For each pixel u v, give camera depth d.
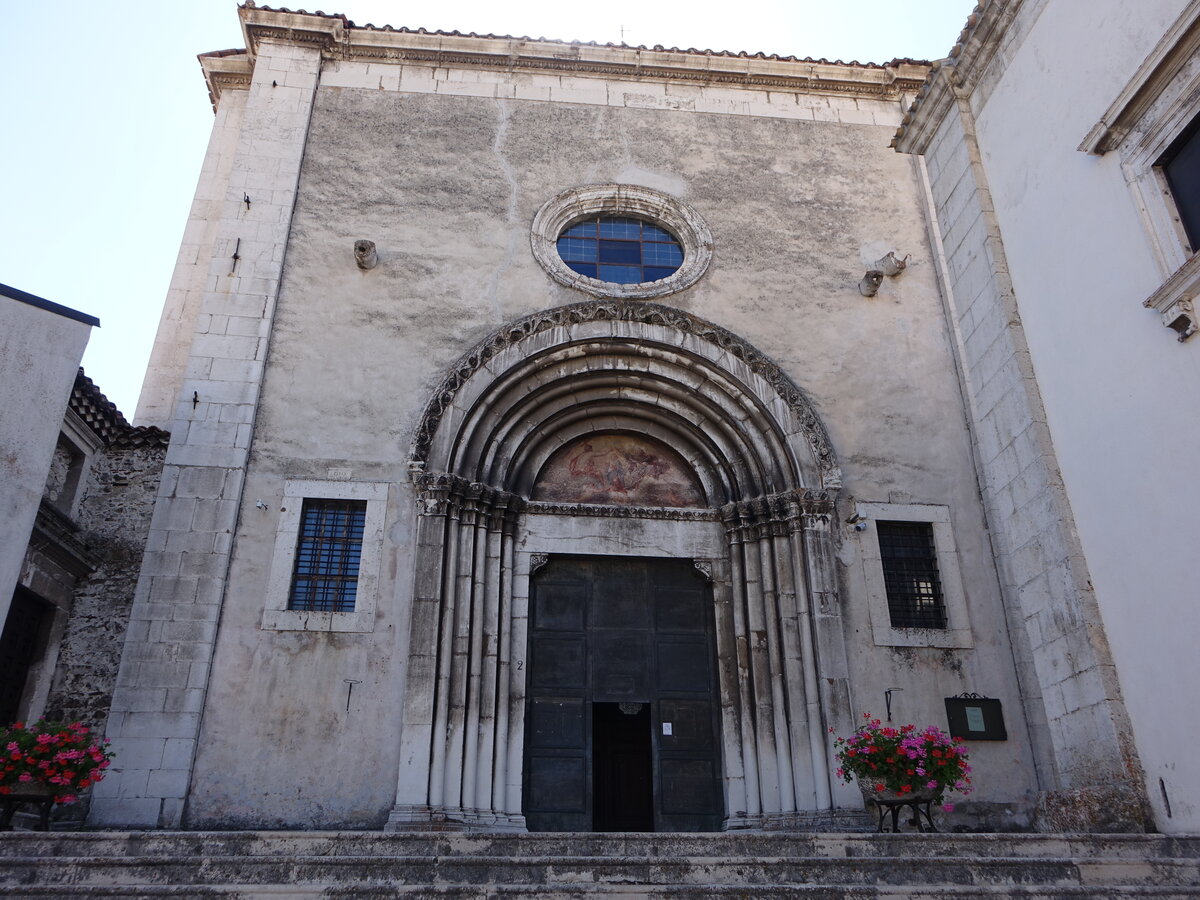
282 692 12.06
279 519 13.02
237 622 12.35
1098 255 10.45
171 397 14.86
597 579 14.10
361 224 15.23
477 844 8.23
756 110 17.38
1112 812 9.35
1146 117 9.80
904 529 14.29
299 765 11.73
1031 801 12.60
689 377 14.71
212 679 12.02
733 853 8.34
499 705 12.70
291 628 12.40
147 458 13.98
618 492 14.61
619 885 7.49
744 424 14.49
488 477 13.80
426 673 12.12
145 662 11.90
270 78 16.25
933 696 13.08
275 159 15.47
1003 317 11.91
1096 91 10.62
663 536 14.20
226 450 13.22
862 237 16.34
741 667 13.38
